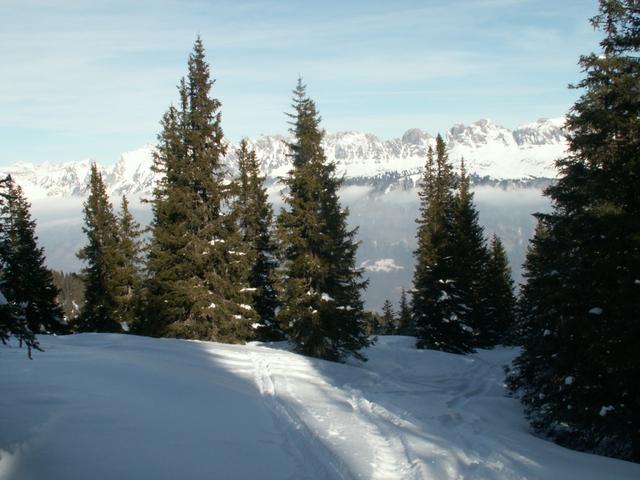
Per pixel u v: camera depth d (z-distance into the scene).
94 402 10.06
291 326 24.81
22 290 8.45
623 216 11.72
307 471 7.85
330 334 24.25
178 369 14.73
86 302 38.19
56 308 35.44
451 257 35.25
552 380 14.16
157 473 7.27
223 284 25.73
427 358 29.25
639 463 11.39
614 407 12.12
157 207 25.58
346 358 25.94
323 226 24.64
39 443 7.67
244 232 34.97
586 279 12.86
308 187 24.09
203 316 25.48
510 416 16.31
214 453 8.29
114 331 37.12
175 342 20.66
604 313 12.32
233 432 9.49
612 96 12.27
